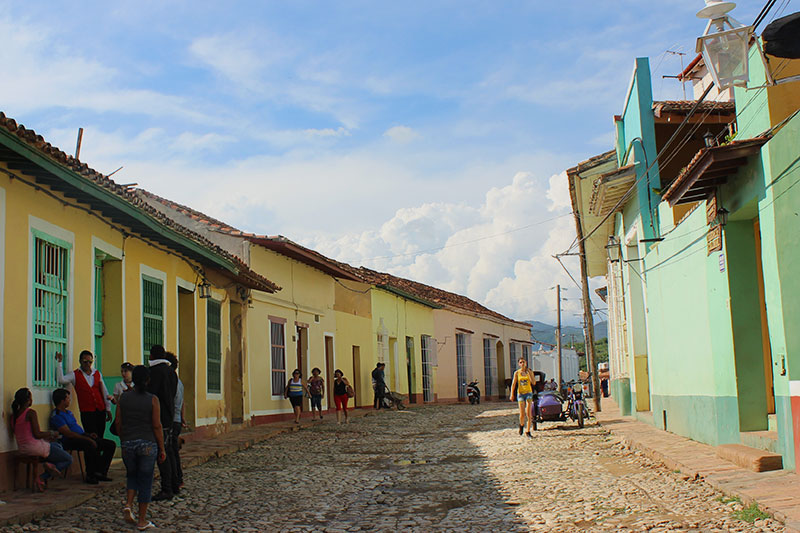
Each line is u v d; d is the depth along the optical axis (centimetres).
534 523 789
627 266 1970
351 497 997
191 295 1716
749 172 1031
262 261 2253
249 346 2138
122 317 1340
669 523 750
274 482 1132
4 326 965
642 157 1667
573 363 6938
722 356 1184
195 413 1683
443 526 797
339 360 2900
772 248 976
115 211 1237
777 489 838
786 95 1046
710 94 2056
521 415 1739
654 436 1475
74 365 1158
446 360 4159
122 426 831
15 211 1003
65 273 1144
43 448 962
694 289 1316
